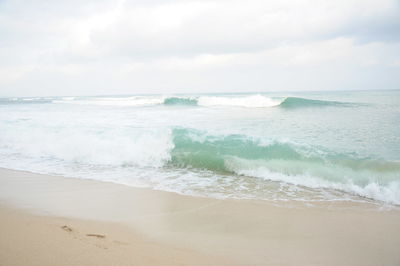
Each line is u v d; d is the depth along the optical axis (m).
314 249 3.15
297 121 13.06
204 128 11.13
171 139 8.27
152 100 28.88
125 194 5.19
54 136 10.00
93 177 6.42
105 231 3.41
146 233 3.48
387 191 5.08
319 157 6.66
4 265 2.22
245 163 6.81
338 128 10.77
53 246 2.67
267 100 23.23
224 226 3.79
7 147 9.53
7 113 18.91
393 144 7.96
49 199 4.85
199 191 5.40
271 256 2.95
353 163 6.24
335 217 4.15
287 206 4.61
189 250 3.00
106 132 9.75
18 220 3.63
